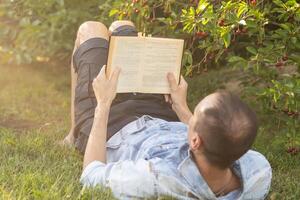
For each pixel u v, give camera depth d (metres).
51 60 9.34
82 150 4.61
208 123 3.47
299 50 5.82
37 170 4.56
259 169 3.81
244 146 3.48
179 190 3.68
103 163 4.04
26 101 7.55
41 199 3.97
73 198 4.02
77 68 4.85
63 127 6.31
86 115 4.62
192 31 5.47
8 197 3.92
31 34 8.20
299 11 5.09
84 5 8.00
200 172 3.66
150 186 3.69
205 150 3.53
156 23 6.19
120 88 4.30
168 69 4.46
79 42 5.01
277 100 5.43
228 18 4.99
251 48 5.35
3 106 7.20
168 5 5.83
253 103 7.11
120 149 4.21
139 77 4.36
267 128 6.59
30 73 8.96
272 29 6.15
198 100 7.74
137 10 5.85
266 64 5.96
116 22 5.21
